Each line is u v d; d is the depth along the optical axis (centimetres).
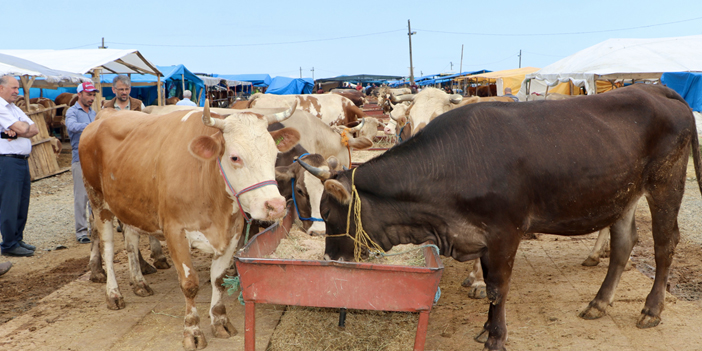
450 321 404
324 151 612
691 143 391
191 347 354
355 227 349
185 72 1942
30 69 1010
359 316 406
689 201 876
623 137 349
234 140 328
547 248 602
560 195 337
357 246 357
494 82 2936
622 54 1257
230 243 372
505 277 333
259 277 288
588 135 339
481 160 326
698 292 464
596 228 366
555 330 380
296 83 2717
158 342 372
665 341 356
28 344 369
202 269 554
